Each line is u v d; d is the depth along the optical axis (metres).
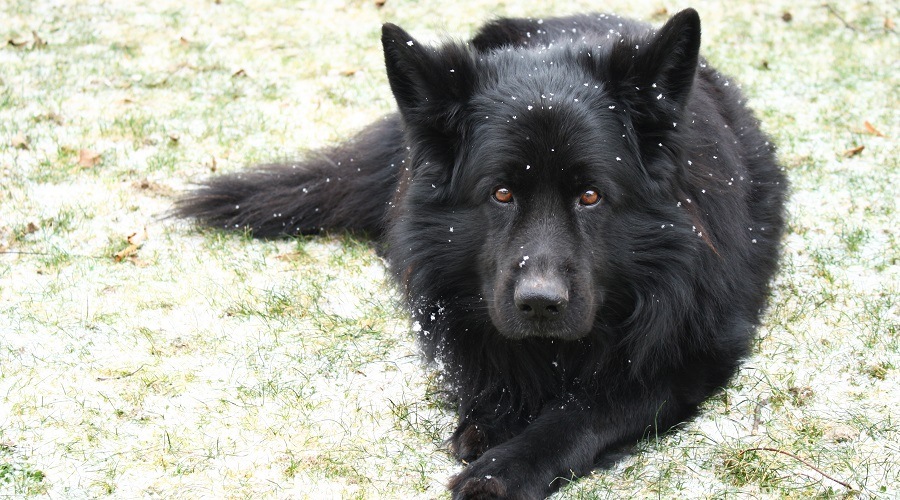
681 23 1.76
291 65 3.19
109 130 2.55
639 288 1.83
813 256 2.15
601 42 1.90
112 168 2.42
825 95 2.84
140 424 1.84
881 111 2.69
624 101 1.80
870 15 3.60
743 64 3.13
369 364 1.96
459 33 3.48
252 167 2.34
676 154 1.81
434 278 1.87
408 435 1.84
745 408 1.86
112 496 1.75
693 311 1.84
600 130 1.79
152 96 2.88
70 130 2.56
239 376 1.93
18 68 3.07
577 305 1.77
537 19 2.28
